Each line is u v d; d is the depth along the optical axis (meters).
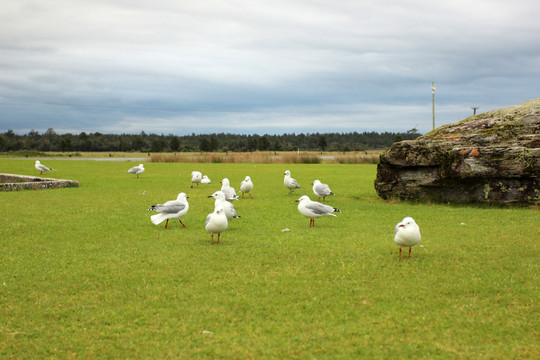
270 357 5.95
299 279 8.84
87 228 13.69
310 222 14.21
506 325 6.78
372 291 8.16
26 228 13.67
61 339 6.50
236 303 7.64
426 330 6.65
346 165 53.25
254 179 32.66
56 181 25.97
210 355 6.03
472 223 14.12
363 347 6.18
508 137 18.09
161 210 13.10
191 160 63.81
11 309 7.50
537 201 16.64
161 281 8.77
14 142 146.50
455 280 8.68
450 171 17.56
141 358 5.97
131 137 166.12
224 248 11.17
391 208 17.53
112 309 7.50
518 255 10.31
